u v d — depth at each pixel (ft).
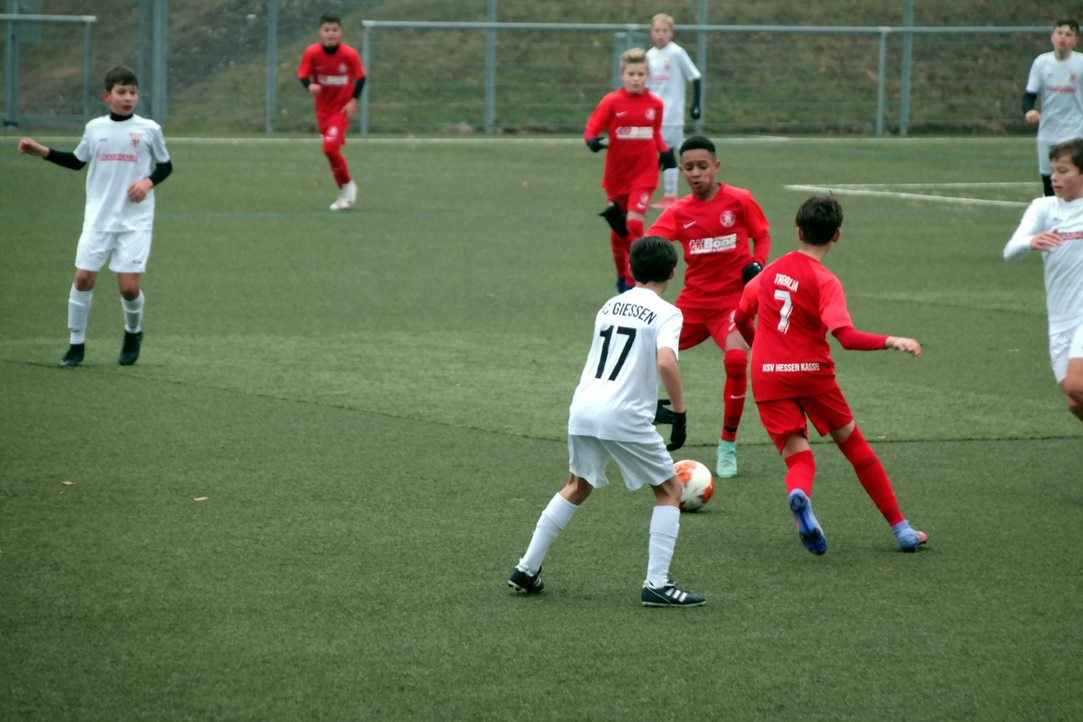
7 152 288.51
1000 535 77.87
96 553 71.20
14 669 56.24
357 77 223.92
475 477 87.45
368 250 187.83
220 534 74.84
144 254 115.85
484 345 130.31
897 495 85.97
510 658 58.39
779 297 74.18
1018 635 62.13
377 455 92.12
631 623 62.95
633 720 52.44
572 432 66.08
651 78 255.70
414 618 63.00
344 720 51.96
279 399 107.34
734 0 428.15
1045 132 200.23
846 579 69.92
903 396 113.70
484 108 383.45
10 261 169.17
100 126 114.52
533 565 65.98
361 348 127.65
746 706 53.98
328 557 71.46
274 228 204.44
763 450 97.66
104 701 53.42
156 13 358.43
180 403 105.19
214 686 54.90
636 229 169.27
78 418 99.81
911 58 417.28
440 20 400.47
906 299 159.43
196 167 279.28
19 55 349.61
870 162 321.73
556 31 403.13
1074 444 99.04
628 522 79.20
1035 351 132.26
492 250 190.70
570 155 322.34
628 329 65.98
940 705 54.39
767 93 411.54
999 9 443.73
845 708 53.93
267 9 393.29
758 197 249.75
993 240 209.36
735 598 66.80
